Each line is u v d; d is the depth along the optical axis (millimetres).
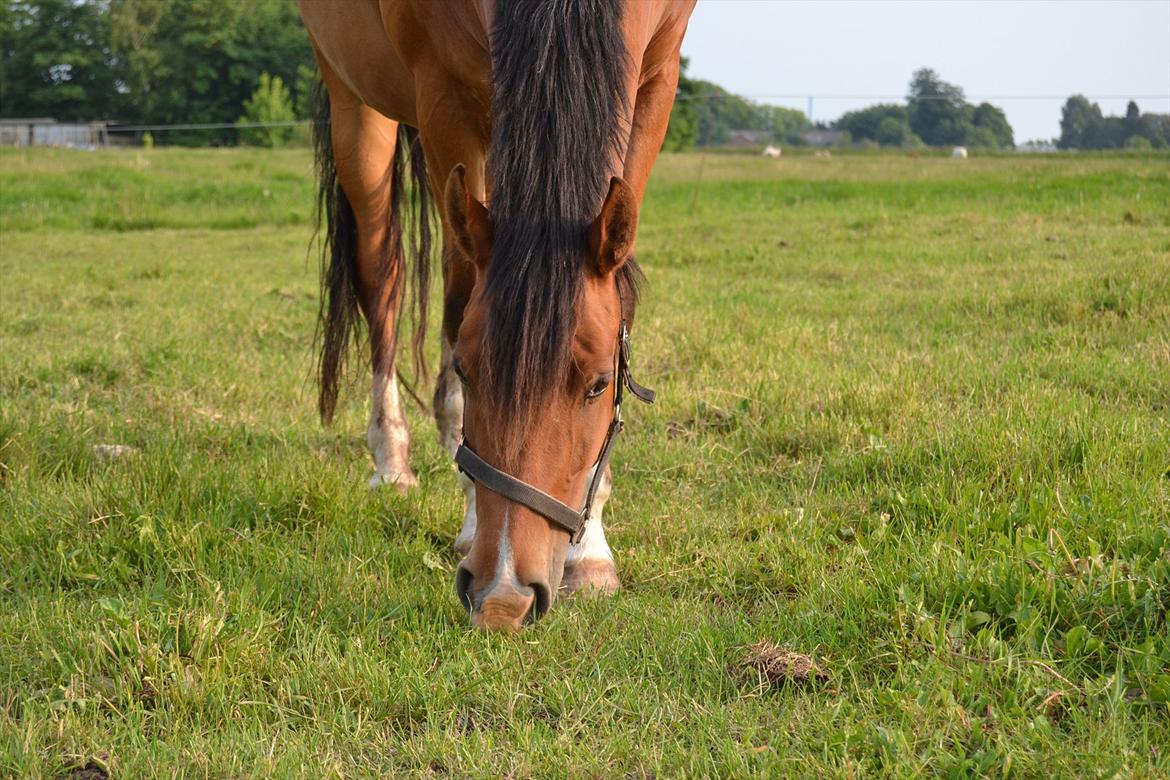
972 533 2729
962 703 1999
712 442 3885
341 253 3984
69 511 3102
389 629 2457
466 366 2121
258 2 63625
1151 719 1909
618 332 2332
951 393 4145
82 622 2434
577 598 2637
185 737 2025
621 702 2119
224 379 4902
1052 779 1738
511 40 2244
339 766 1911
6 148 26281
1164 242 7637
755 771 1830
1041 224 9367
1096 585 2275
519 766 1892
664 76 3016
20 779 1896
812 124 54125
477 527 2170
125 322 6461
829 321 5859
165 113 61156
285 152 25844
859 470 3377
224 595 2568
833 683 2135
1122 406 3771
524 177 2127
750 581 2746
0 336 5969
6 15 62125
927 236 9234
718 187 15164
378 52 3396
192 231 12750
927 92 52562
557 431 2119
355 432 4293
